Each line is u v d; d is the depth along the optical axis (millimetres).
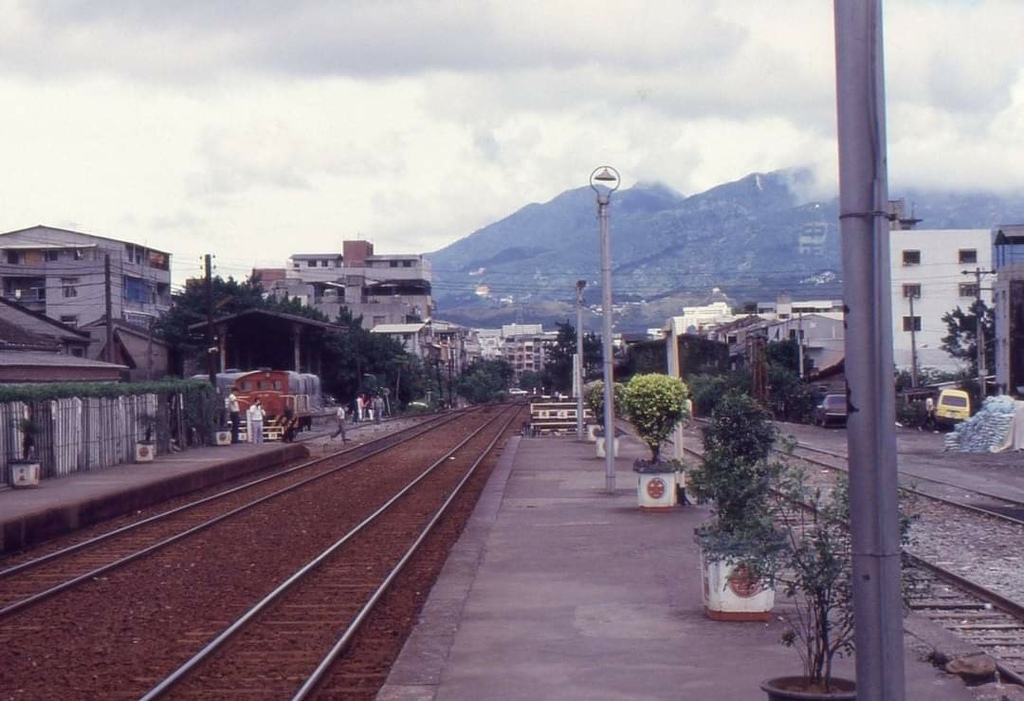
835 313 108938
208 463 35594
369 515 22188
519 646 9742
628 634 10117
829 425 58375
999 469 31734
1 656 10289
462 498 25297
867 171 4848
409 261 149750
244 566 15836
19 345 46469
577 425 50500
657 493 19891
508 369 191750
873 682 4809
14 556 17766
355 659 10156
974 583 12867
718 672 8688
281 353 75875
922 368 83438
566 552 15336
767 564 7801
